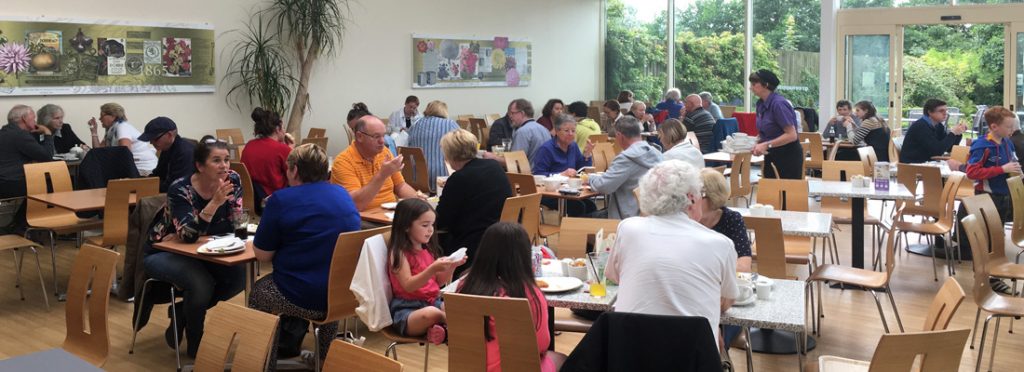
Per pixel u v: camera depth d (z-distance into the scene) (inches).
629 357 94.0
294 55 420.5
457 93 500.1
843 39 500.4
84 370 89.9
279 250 152.3
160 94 372.5
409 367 170.4
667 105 482.3
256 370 100.3
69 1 340.2
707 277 110.7
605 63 596.4
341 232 151.8
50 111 314.0
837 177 257.1
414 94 477.4
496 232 119.6
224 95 395.9
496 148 289.7
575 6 572.4
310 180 154.5
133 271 177.5
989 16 455.2
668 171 115.4
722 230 141.5
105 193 227.0
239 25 399.2
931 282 235.8
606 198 265.4
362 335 189.0
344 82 442.6
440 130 282.0
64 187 255.1
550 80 558.6
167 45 371.9
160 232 168.1
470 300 112.0
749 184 297.3
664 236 112.8
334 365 93.2
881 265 247.9
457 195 181.0
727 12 542.0
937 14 469.1
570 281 136.5
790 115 266.2
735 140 321.1
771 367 169.2
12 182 279.4
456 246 181.5
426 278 138.2
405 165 289.0
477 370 114.3
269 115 251.4
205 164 165.6
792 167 268.8
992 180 245.1
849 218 246.7
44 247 279.3
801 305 126.4
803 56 516.1
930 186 253.9
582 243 167.6
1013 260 259.8
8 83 323.9
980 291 163.6
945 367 96.2
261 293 151.9
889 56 486.9
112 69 354.3
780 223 164.7
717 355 92.6
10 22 323.0
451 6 491.8
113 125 305.6
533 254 141.6
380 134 200.2
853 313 206.2
